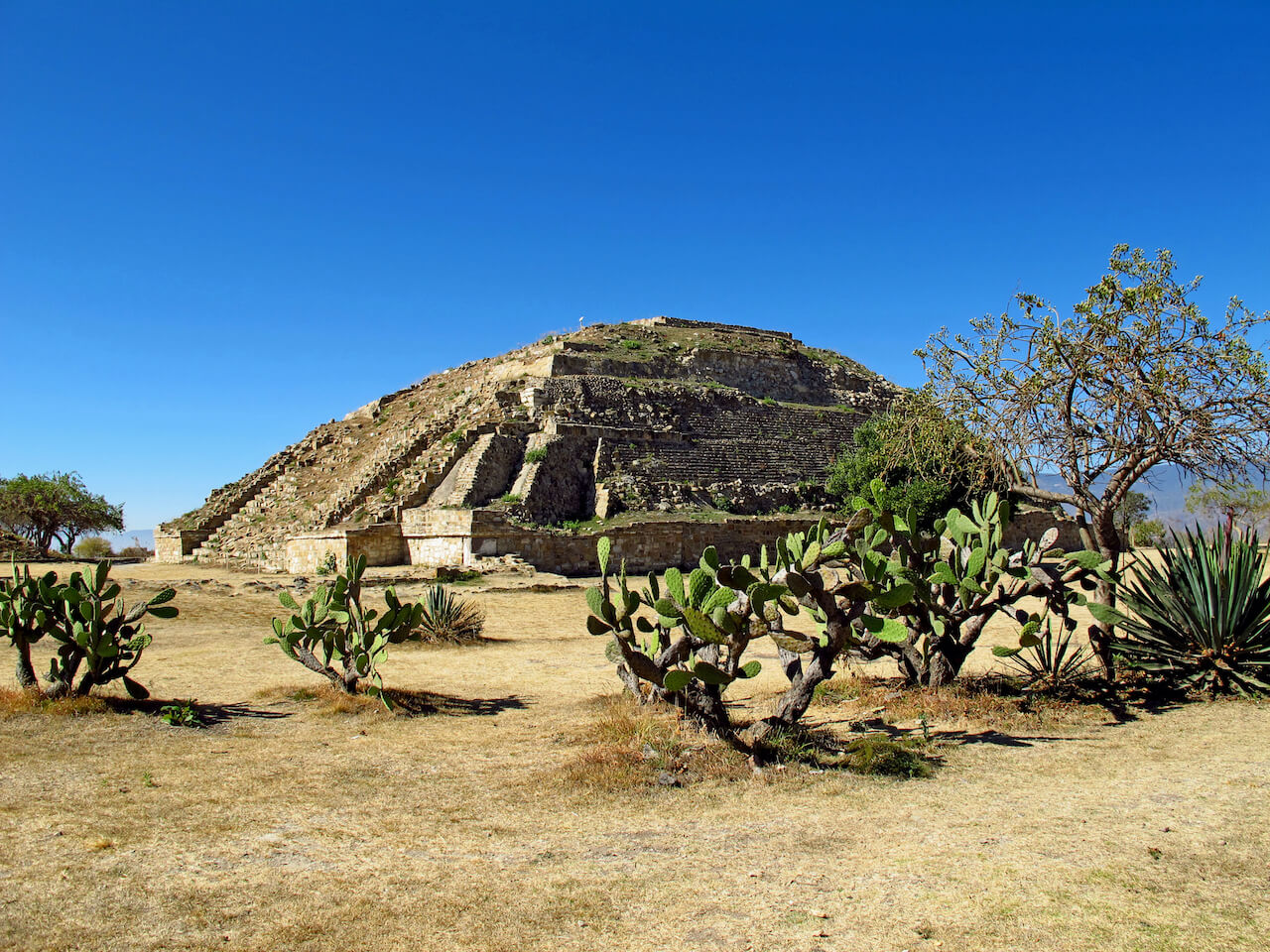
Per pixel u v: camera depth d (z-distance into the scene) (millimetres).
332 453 53312
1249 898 6152
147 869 6875
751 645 20734
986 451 17641
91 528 70062
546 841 7629
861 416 62438
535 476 41656
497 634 22656
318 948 5574
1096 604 13336
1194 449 14703
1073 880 6531
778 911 6094
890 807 8461
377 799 8844
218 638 21297
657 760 9914
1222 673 13266
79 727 11508
